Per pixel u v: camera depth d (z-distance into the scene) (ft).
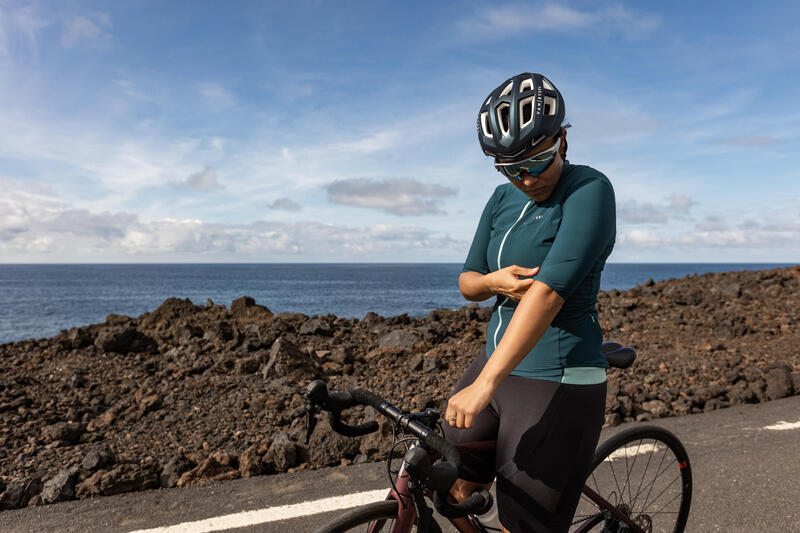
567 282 4.90
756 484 11.51
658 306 32.65
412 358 20.38
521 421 5.47
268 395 16.39
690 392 17.84
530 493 5.39
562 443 5.41
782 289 38.88
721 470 12.21
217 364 18.94
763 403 17.29
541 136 5.02
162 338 22.90
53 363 19.43
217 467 12.01
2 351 20.67
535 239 5.53
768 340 25.53
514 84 5.16
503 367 4.79
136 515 10.10
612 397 15.92
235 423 14.56
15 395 15.87
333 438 12.90
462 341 23.99
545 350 5.51
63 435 13.30
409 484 4.39
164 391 16.71
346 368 19.58
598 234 5.07
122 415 14.94
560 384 5.46
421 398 16.28
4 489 10.93
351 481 11.57
